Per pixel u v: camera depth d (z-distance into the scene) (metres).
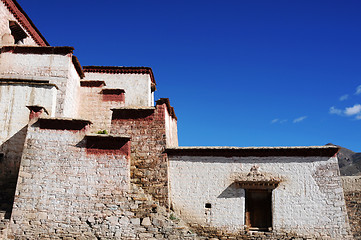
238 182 17.83
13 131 19.67
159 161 18.45
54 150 17.41
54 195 16.78
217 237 17.39
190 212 17.83
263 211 17.75
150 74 28.36
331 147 17.72
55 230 16.33
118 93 24.97
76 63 23.34
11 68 21.98
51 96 20.59
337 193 17.33
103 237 16.30
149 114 19.42
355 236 20.44
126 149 17.69
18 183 16.80
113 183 17.09
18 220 16.33
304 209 17.33
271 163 18.06
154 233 16.33
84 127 17.83
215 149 18.39
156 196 17.83
